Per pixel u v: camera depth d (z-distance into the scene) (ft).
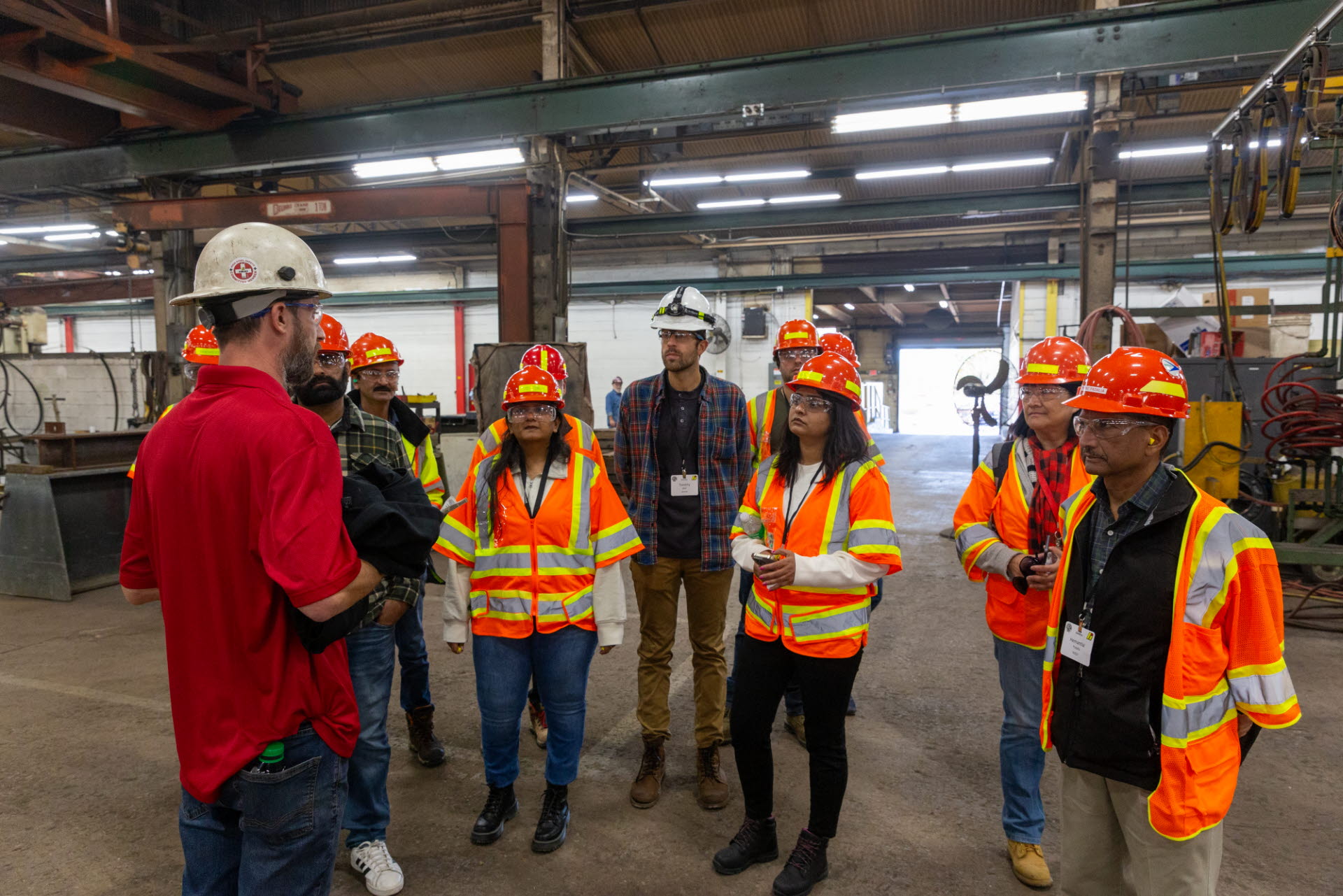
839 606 6.52
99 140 28.19
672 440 8.74
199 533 3.61
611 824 8.09
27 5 18.75
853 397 6.70
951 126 33.47
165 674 12.78
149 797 8.77
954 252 46.47
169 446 3.72
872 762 9.47
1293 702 4.31
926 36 20.63
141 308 58.80
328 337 6.82
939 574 19.40
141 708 11.32
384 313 59.93
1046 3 27.45
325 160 26.35
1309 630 14.76
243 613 3.59
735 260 53.47
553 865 7.37
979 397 25.45
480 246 52.37
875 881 7.08
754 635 6.89
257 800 3.63
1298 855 7.50
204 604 3.65
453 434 25.44
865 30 29.17
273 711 3.63
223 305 3.73
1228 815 8.24
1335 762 9.39
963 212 30.27
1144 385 4.42
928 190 43.29
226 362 3.84
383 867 6.95
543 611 7.34
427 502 4.15
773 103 22.15
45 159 28.73
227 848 3.99
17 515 17.93
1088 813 4.96
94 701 11.59
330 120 26.08
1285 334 29.71
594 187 33.32
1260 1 18.31
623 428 8.96
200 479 3.59
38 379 32.04
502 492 7.46
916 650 13.69
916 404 95.66
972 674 12.51
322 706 3.82
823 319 72.54
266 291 3.76
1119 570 4.62
